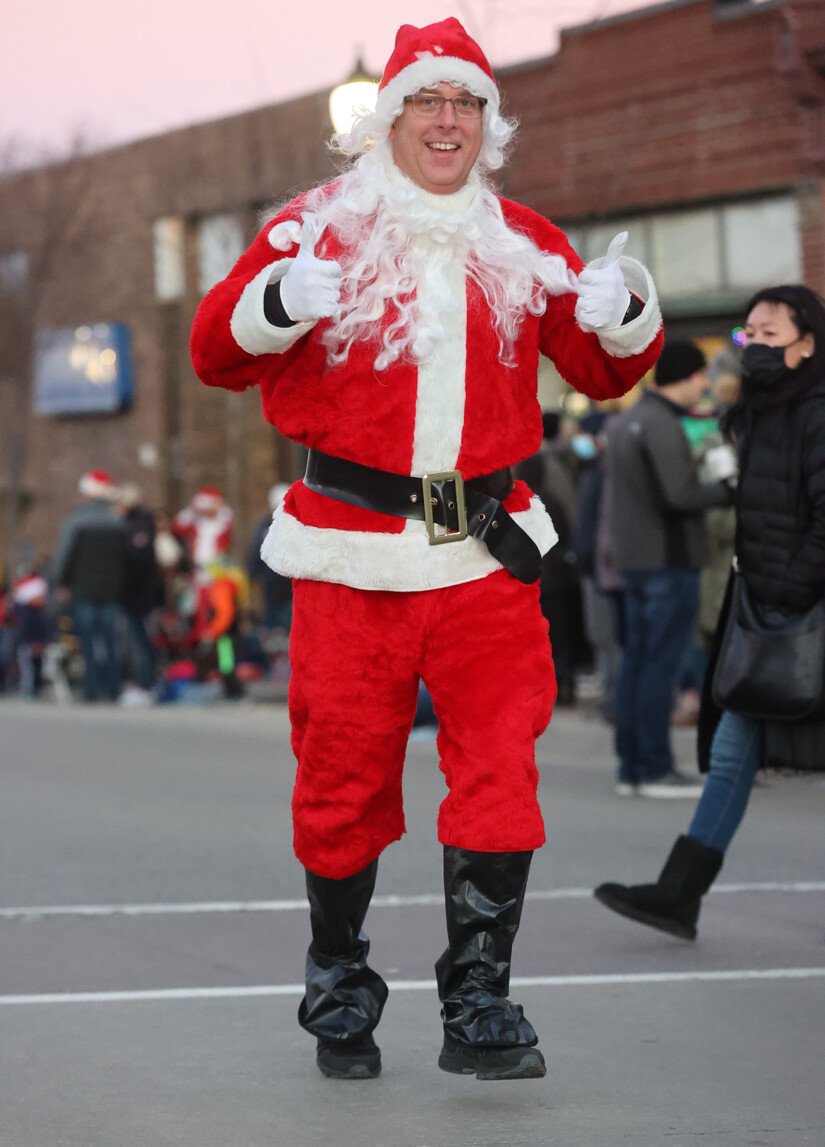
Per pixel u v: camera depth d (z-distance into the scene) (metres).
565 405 17.98
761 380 6.34
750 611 6.32
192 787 11.20
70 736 14.91
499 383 4.38
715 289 21.17
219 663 19.00
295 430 4.40
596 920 6.84
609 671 14.29
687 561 10.05
